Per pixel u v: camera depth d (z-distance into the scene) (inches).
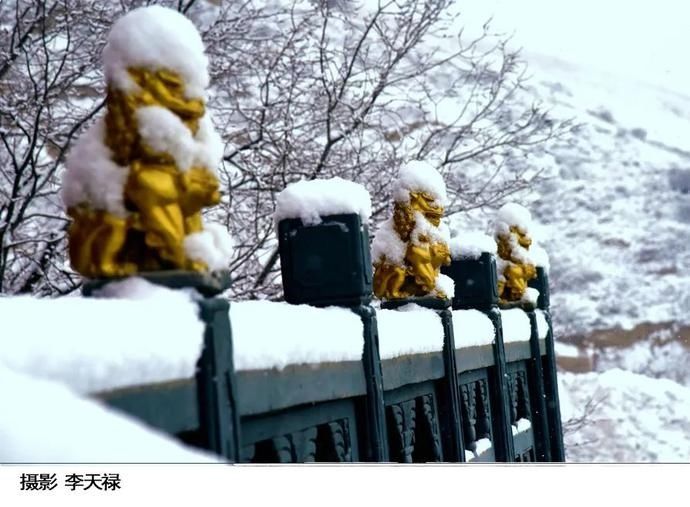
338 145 311.6
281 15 334.3
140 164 79.2
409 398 155.9
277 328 97.7
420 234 168.1
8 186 293.3
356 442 124.6
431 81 380.5
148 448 55.2
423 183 167.9
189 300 78.4
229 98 306.2
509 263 279.0
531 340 291.0
